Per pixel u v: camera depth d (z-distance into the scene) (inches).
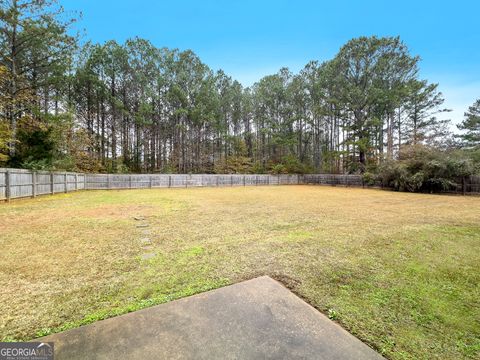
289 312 67.4
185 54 840.9
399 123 863.7
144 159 863.7
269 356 49.8
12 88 431.5
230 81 1003.9
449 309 71.9
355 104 756.0
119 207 274.7
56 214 226.8
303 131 998.4
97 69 712.4
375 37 710.5
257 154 1086.4
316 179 874.8
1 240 141.8
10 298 75.9
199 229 171.2
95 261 109.2
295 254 120.0
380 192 549.0
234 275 94.3
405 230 170.7
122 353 50.3
